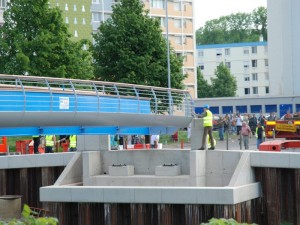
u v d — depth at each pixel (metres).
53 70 66.38
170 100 43.97
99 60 74.19
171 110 43.94
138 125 41.03
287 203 34.53
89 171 40.19
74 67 68.19
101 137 41.31
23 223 10.98
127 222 34.97
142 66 72.81
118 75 73.38
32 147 51.72
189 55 146.38
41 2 67.06
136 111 43.91
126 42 73.69
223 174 37.56
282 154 34.09
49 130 36.56
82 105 38.97
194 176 37.69
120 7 75.00
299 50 117.88
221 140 60.47
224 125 65.25
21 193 41.75
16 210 38.38
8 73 66.12
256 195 35.03
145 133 43.31
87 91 40.53
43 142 49.72
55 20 67.38
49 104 36.66
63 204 36.50
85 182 40.19
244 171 34.81
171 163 40.09
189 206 33.38
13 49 67.25
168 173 38.97
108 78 74.12
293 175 34.22
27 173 41.84
